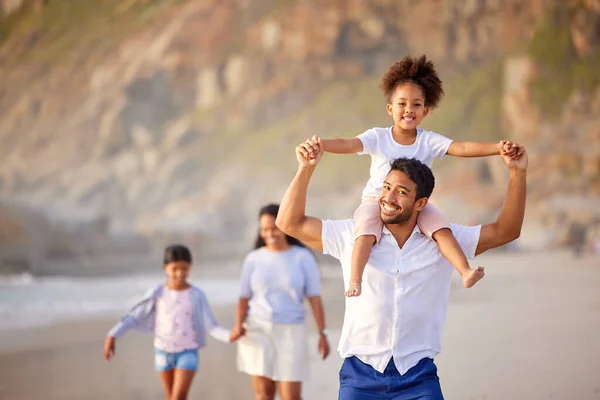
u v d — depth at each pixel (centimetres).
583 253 5384
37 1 12550
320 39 10544
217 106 10469
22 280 3400
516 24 10188
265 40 10725
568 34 9550
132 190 9750
